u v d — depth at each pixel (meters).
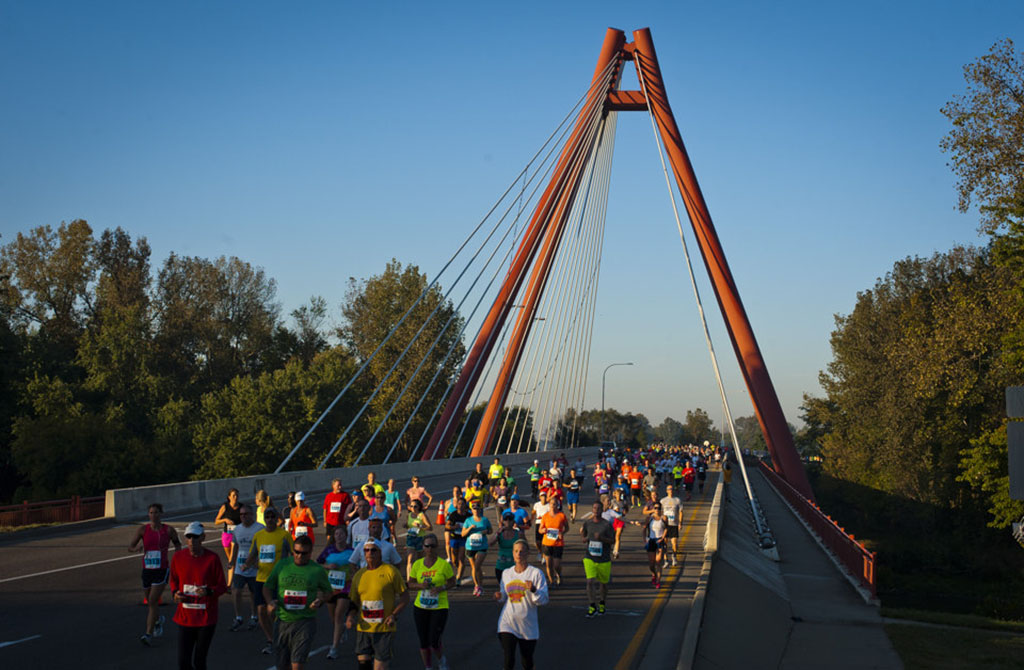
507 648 8.34
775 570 21.34
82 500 23.77
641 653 10.61
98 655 9.47
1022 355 29.14
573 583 16.11
